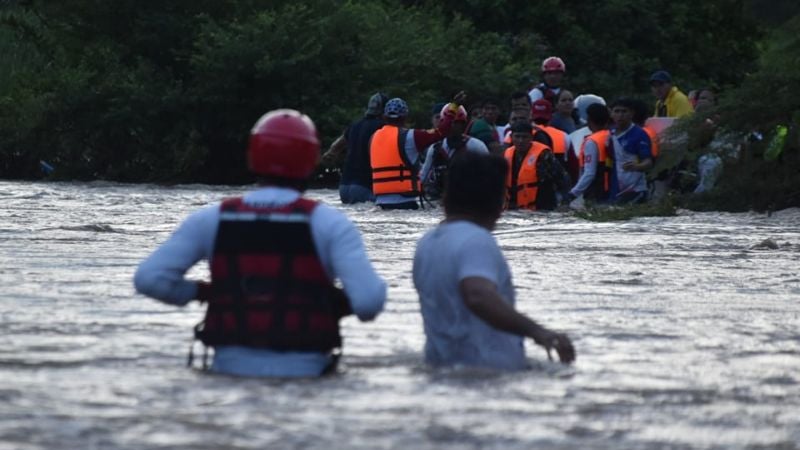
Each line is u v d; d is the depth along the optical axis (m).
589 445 9.13
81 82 81.56
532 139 45.03
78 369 11.70
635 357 13.23
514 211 44.28
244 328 11.47
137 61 84.56
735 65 108.69
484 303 12.02
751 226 38.03
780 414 10.36
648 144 45.94
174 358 12.40
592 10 103.62
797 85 44.41
